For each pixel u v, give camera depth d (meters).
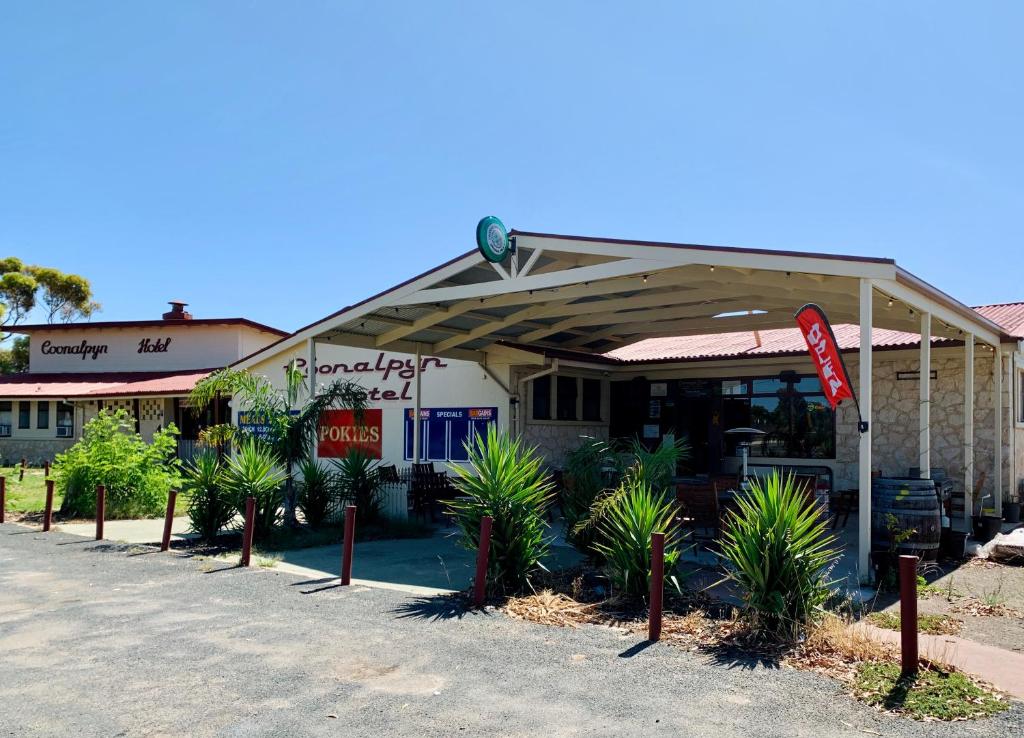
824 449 16.17
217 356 30.17
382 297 12.52
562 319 15.35
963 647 6.21
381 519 13.70
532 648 6.27
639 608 7.45
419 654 6.12
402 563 10.20
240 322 30.06
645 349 19.27
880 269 8.30
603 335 16.53
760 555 6.55
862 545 8.47
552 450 17.53
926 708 4.88
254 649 6.28
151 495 15.57
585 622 7.08
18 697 5.21
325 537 12.22
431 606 7.74
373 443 19.48
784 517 6.55
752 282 9.66
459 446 17.78
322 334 13.88
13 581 9.09
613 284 11.02
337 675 5.64
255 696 5.21
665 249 9.48
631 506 8.09
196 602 7.97
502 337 16.50
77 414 29.38
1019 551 9.80
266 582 9.01
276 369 21.72
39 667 5.84
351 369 20.12
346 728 4.68
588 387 18.80
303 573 9.55
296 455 13.33
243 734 4.59
